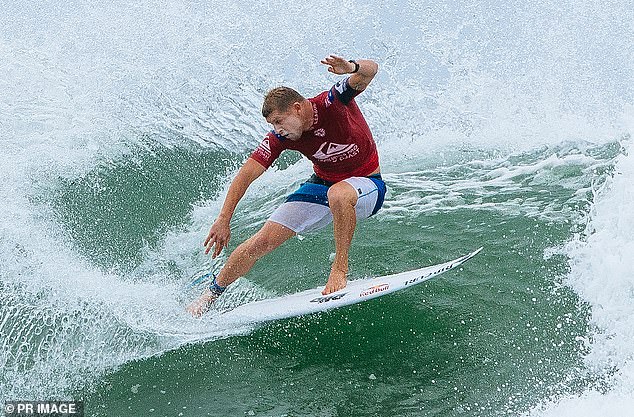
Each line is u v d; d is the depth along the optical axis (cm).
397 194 2898
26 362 2161
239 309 2319
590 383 2014
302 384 2109
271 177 3112
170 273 2567
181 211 2925
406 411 1992
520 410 1964
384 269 2494
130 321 2273
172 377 2148
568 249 2420
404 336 2231
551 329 2188
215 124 3356
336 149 2130
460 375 2084
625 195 2339
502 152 3141
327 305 2228
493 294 2330
